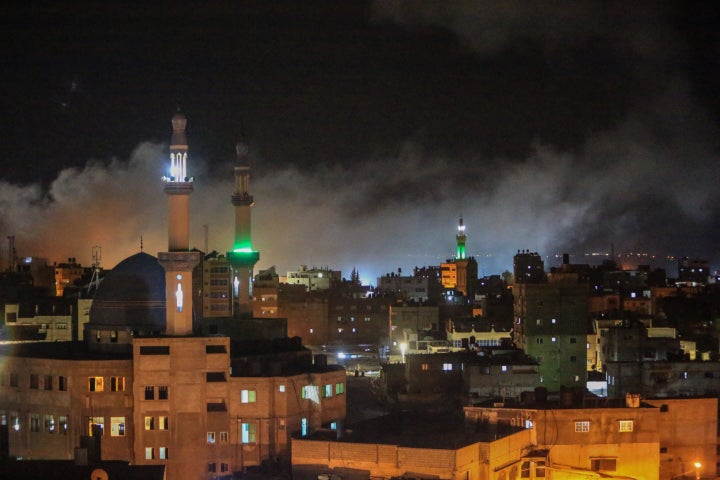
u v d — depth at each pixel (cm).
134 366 13525
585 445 12162
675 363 18025
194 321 14500
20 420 14100
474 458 11269
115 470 10038
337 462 11400
